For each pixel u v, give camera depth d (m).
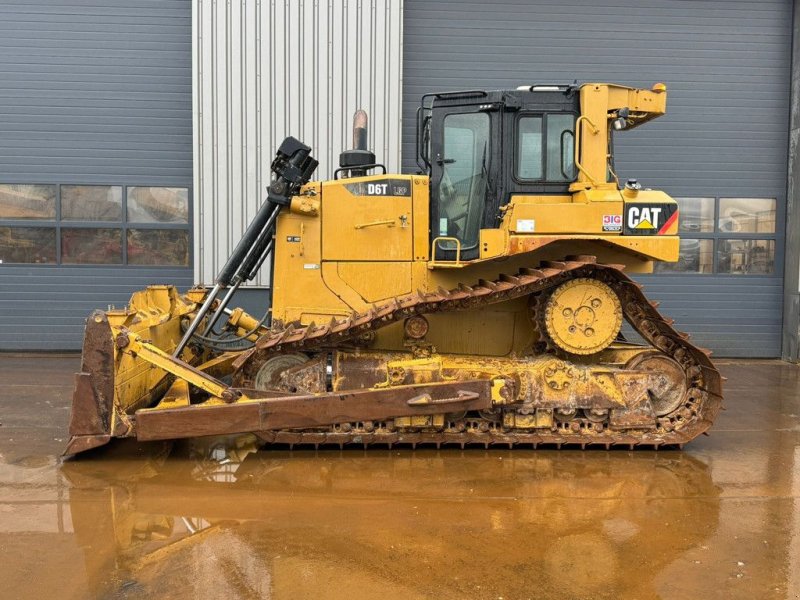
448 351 5.34
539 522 3.72
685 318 9.88
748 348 9.95
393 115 9.10
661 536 3.55
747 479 4.49
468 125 5.17
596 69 9.56
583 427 5.08
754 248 9.88
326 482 4.34
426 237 5.25
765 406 6.84
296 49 8.95
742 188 9.80
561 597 2.90
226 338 6.39
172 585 2.96
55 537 3.45
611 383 4.98
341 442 4.90
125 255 9.37
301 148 5.20
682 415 5.12
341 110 9.05
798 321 9.53
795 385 8.01
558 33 9.50
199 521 3.68
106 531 3.53
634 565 3.21
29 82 9.12
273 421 4.64
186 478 4.39
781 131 9.77
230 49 8.87
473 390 4.77
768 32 9.63
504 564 3.20
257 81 8.94
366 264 5.26
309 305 5.29
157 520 3.68
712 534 3.58
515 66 9.49
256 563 3.18
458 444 5.13
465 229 5.21
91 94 9.19
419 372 4.85
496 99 5.08
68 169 9.23
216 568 3.12
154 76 9.23
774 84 9.70
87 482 4.30
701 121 9.70
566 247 5.09
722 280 9.86
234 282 5.42
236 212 9.05
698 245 9.82
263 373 5.01
